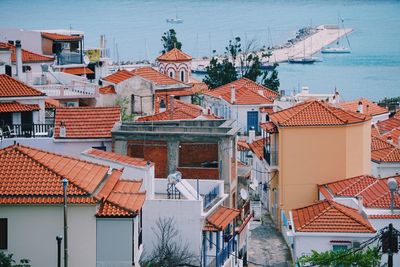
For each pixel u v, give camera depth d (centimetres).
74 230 6906
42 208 6875
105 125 10688
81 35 18050
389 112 16712
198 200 8275
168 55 19638
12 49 14888
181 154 10100
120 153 10250
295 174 11769
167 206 8231
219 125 11081
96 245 6925
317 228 9088
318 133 11769
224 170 9994
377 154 12962
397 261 9000
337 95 16312
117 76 15400
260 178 13050
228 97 17412
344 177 11800
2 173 7069
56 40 17362
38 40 17288
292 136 11762
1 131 10775
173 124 11012
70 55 17300
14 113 11538
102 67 18338
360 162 11956
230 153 10031
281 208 11738
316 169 11788
